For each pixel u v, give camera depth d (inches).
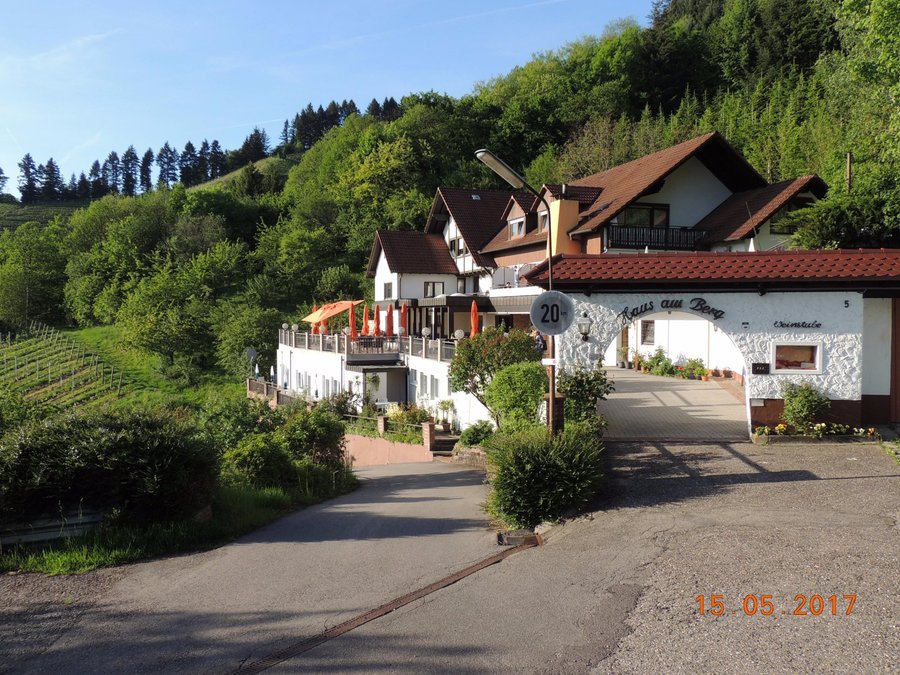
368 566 324.2
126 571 319.6
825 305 550.9
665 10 3442.4
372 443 999.0
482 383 754.2
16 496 338.6
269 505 474.3
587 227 1180.5
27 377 2084.2
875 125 1051.3
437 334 1469.0
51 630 249.9
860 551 292.8
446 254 1727.4
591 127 2316.7
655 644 221.3
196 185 7086.6
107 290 2640.3
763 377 559.5
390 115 5108.3
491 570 308.5
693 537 326.0
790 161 1632.6
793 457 490.9
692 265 560.1
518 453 400.8
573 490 390.6
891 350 592.7
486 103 3100.4
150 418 389.7
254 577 309.4
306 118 6806.1
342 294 2335.1
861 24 809.5
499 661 215.9
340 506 494.6
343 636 239.6
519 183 445.4
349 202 2847.0
